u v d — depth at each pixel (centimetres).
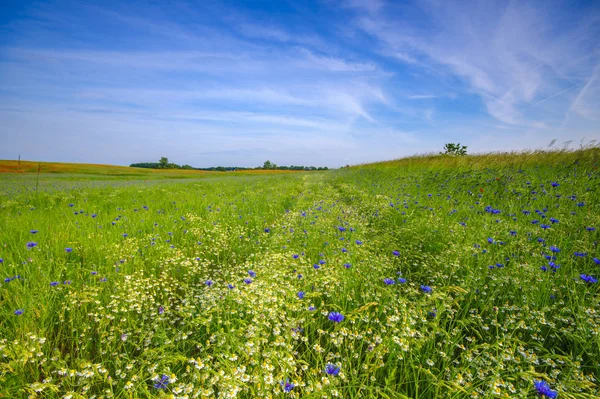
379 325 238
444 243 425
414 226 500
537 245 370
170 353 199
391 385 180
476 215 554
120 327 247
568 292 260
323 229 528
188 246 484
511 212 553
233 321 245
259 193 1216
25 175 3506
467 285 284
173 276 374
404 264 378
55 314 256
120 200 988
